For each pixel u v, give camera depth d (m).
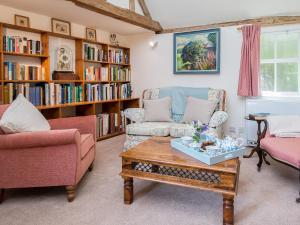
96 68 4.36
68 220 1.86
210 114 3.45
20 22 3.32
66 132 2.07
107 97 4.52
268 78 3.98
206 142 2.11
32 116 2.35
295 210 2.00
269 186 2.47
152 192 2.33
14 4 3.13
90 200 2.18
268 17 3.82
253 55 3.78
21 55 3.28
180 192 2.33
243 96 4.07
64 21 3.90
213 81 4.31
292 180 2.62
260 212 1.97
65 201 2.16
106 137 4.41
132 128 3.44
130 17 3.87
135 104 5.07
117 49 4.99
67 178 2.13
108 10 3.42
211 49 4.24
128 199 2.10
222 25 4.15
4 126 2.04
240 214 1.94
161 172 2.23
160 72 4.83
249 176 2.73
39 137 2.03
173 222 1.84
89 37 4.34
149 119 3.74
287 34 3.78
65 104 3.61
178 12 4.25
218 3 3.87
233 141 2.11
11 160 2.09
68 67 4.01
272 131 2.87
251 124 3.92
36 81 3.42
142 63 5.01
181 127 3.24
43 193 2.33
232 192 1.74
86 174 2.77
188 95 3.88
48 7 3.25
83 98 4.08
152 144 2.43
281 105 3.66
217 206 2.08
